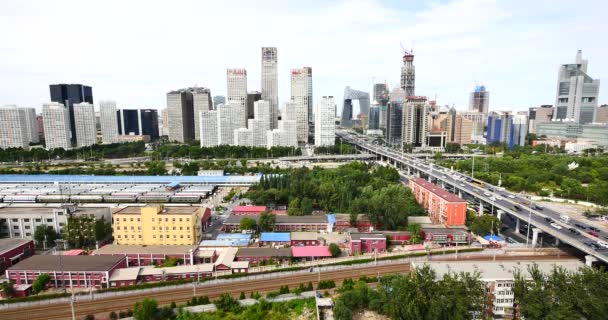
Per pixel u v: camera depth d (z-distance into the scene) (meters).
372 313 137.75
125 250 183.25
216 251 190.50
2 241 187.62
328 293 147.50
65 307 140.00
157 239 199.62
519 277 128.88
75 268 157.75
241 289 154.25
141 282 159.88
